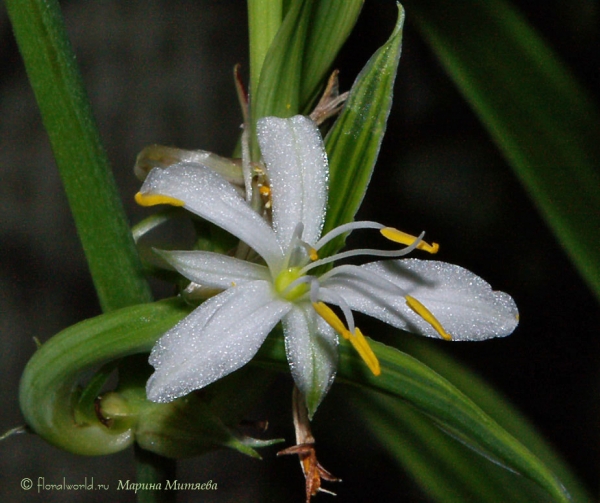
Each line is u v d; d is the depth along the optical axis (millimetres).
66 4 230
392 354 124
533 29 135
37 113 233
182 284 128
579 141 134
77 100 121
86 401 124
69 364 121
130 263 123
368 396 141
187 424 125
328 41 125
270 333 123
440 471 141
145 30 234
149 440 125
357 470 233
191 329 119
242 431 130
